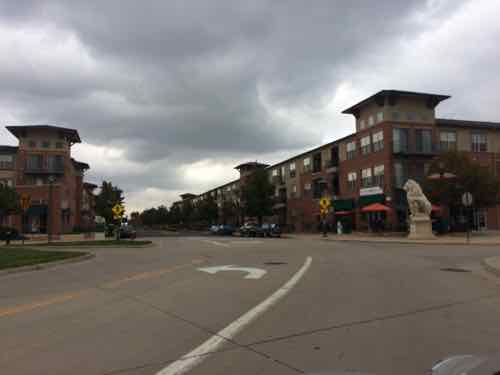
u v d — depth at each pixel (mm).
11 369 5102
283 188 76875
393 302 9062
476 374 2748
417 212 36469
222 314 7922
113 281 12297
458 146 52312
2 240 42250
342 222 56000
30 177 68062
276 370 5039
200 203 105375
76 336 6512
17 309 8484
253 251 23812
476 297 9727
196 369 5086
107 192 73812
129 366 5195
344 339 6328
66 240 40938
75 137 71812
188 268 15406
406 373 4914
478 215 51750
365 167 53156
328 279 12438
